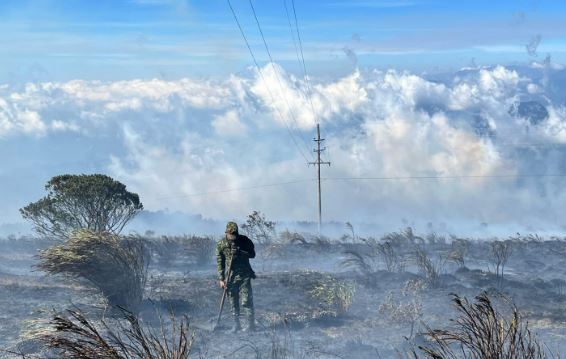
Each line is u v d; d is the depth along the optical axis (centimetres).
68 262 1093
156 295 1268
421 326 1041
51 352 768
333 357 865
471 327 574
